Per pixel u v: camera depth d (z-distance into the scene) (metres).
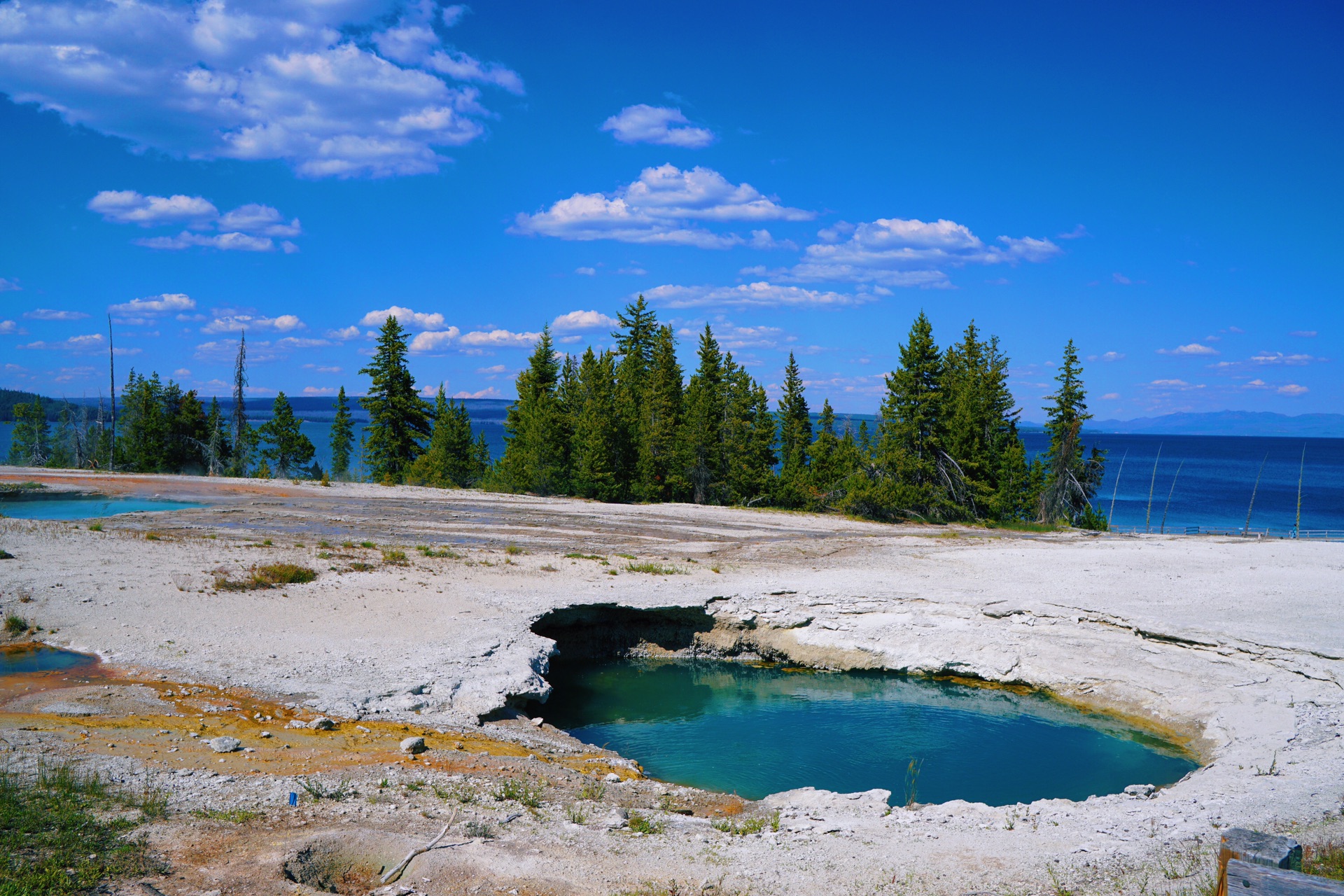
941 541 38.25
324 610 20.44
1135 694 18.95
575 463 56.69
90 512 36.38
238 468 67.19
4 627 17.38
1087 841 9.66
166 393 70.56
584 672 22.31
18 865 6.93
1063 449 57.03
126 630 17.69
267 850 7.91
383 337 66.31
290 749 12.12
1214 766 14.43
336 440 78.75
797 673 22.47
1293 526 80.88
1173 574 28.14
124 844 7.73
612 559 30.09
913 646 22.31
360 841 8.38
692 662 23.52
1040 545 36.94
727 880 8.15
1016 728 18.09
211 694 14.49
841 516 49.81
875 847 9.45
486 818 9.66
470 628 19.89
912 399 53.59
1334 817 10.45
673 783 14.16
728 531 39.47
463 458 67.25
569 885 7.77
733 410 56.94
